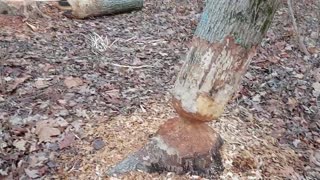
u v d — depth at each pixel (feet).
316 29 10.74
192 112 4.54
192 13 11.67
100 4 10.59
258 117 6.57
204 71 4.35
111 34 9.71
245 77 7.95
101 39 9.14
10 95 6.57
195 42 4.43
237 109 6.63
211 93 4.39
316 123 6.85
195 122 4.78
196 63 4.39
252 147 5.60
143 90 7.04
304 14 11.59
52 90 6.82
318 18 10.78
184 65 4.54
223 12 4.19
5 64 7.48
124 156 5.04
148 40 9.57
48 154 5.29
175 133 4.83
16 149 5.40
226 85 4.38
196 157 4.78
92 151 5.22
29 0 10.03
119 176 4.76
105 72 7.71
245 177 4.98
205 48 4.32
